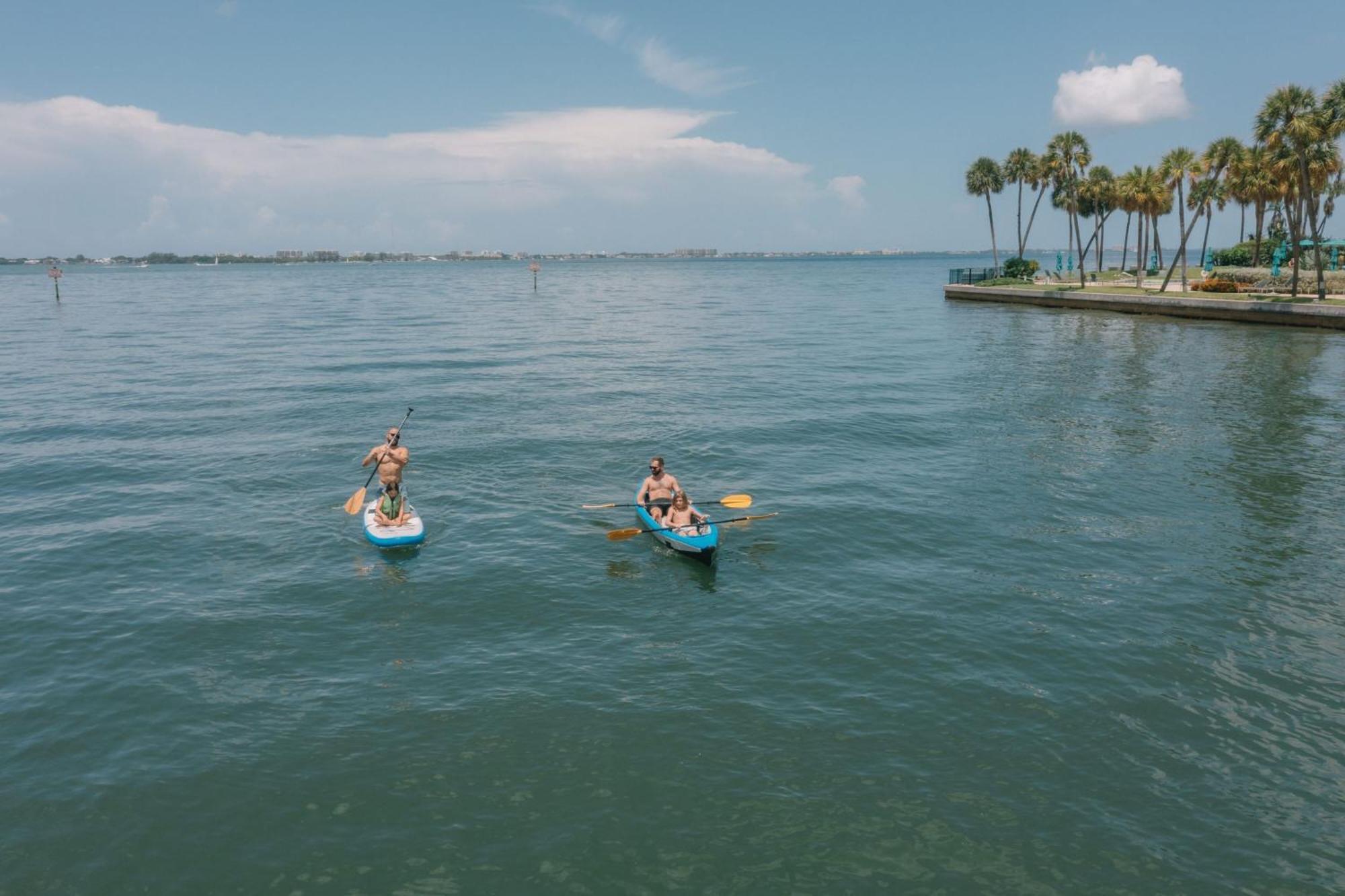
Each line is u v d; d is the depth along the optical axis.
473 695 11.48
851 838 8.84
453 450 24.20
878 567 15.96
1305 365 40.06
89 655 12.53
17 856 8.51
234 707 11.16
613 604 14.40
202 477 21.48
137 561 16.09
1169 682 11.88
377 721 10.86
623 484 21.23
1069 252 103.12
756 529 18.00
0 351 47.06
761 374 38.75
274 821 9.04
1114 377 37.31
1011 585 15.15
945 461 23.28
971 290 89.38
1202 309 61.28
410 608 14.14
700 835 8.87
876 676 12.02
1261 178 74.50
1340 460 23.33
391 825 8.99
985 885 8.23
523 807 9.27
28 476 21.64
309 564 16.00
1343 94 51.12
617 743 10.39
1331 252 80.88
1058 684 11.82
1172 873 8.40
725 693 11.55
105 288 139.25
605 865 8.45
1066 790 9.58
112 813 9.12
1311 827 9.02
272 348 48.69
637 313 78.62
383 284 161.38
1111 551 16.75
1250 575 15.55
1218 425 27.64
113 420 28.03
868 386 35.34
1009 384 35.53
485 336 56.09
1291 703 11.34
